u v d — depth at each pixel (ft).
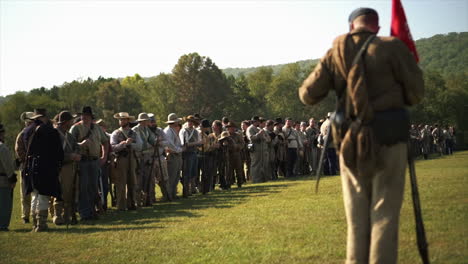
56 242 22.25
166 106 302.66
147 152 37.70
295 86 316.60
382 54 9.97
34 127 28.40
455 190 29.71
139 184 36.55
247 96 359.05
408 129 10.11
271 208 28.37
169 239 20.99
